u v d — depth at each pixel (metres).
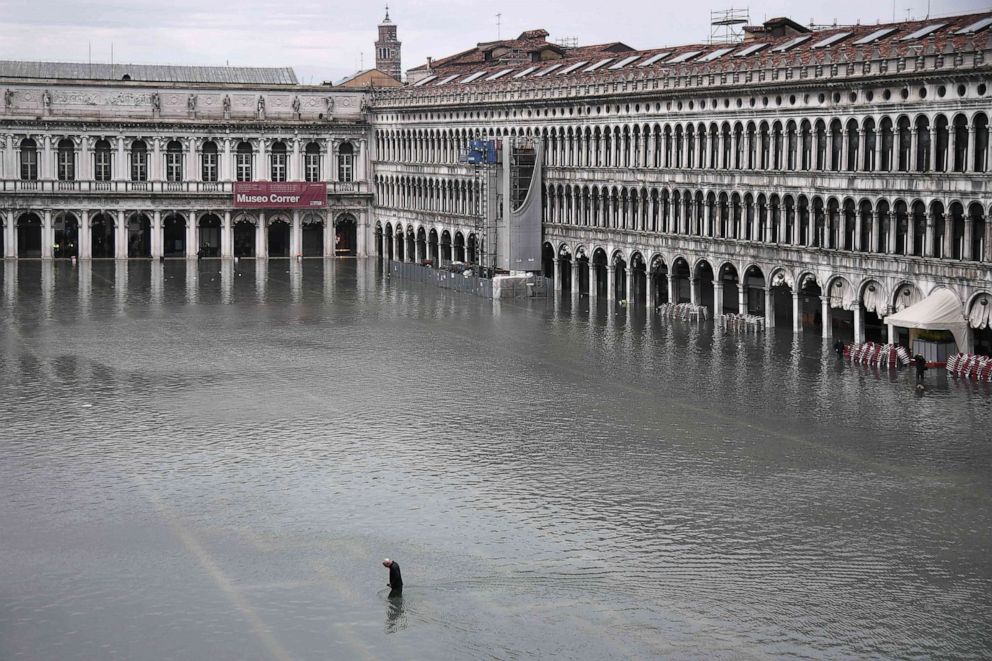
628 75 134.38
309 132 192.50
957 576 54.19
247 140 190.12
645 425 79.31
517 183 150.50
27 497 64.44
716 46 137.62
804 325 119.38
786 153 113.56
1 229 180.62
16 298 139.75
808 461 70.81
